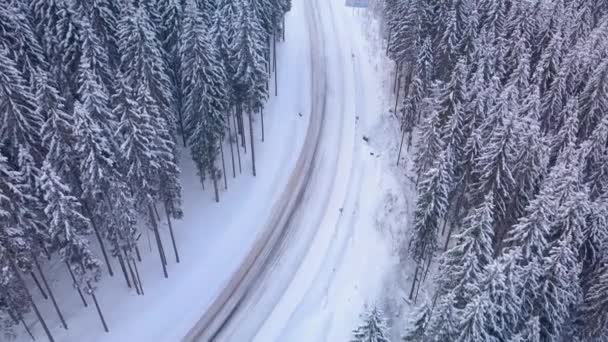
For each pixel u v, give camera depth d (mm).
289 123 58906
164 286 42000
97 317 38969
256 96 48312
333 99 62469
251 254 44844
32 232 34219
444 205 36562
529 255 32000
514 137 36844
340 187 51312
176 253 43062
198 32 41094
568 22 58750
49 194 31094
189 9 41469
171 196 39969
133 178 36562
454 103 45656
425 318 29875
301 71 66312
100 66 40594
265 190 51281
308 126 58719
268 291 41562
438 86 50219
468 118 44688
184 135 51531
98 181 33938
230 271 43406
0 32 38594
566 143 43875
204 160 45062
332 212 48656
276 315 39625
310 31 73812
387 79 65562
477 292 29453
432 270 43281
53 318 38375
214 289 41906
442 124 46906
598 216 34406
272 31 60969
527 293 31656
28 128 35562
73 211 32656
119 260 39250
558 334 32312
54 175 30969
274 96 61844
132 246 37469
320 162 54312
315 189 51188
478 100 43688
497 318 29297
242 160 53625
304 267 43469
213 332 38500
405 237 45219
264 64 52125
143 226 45500
